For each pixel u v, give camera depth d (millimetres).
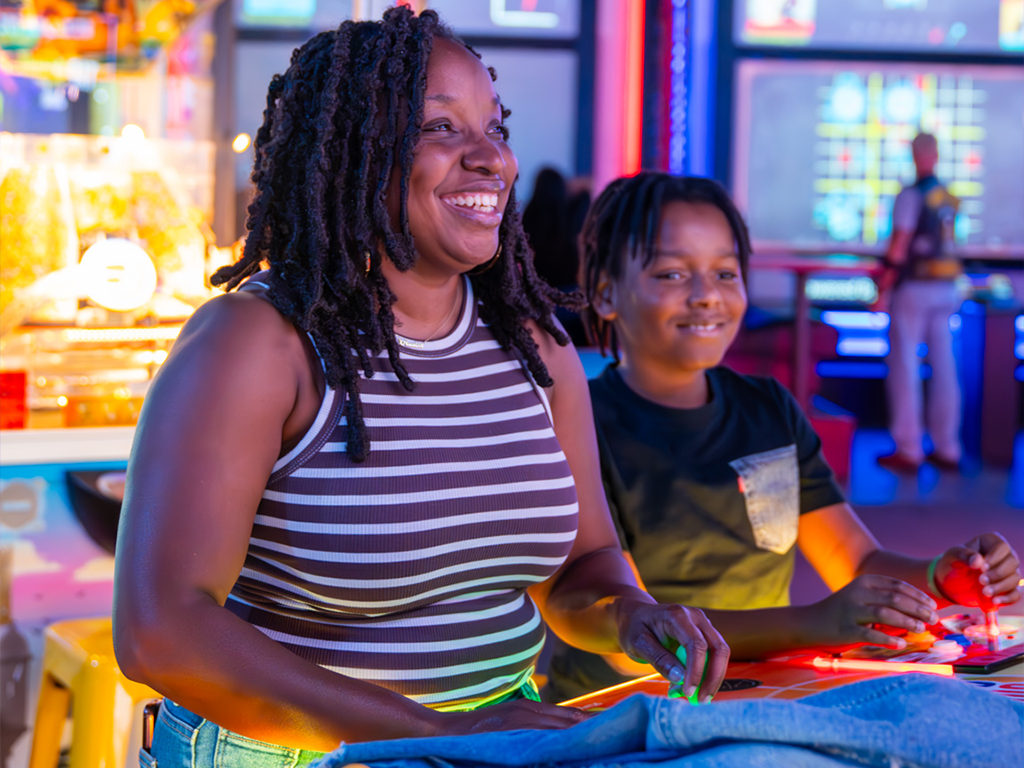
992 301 5953
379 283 1045
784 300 6703
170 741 1051
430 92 1060
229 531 953
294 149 1072
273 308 1021
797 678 1104
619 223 1627
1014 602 1365
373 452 1020
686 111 6637
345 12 2721
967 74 6781
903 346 5270
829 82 6750
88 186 1954
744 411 1621
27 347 1885
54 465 1876
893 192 6848
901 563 1498
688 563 1557
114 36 2381
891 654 1168
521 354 1176
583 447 1285
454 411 1083
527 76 6535
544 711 856
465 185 1058
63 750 1879
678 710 690
